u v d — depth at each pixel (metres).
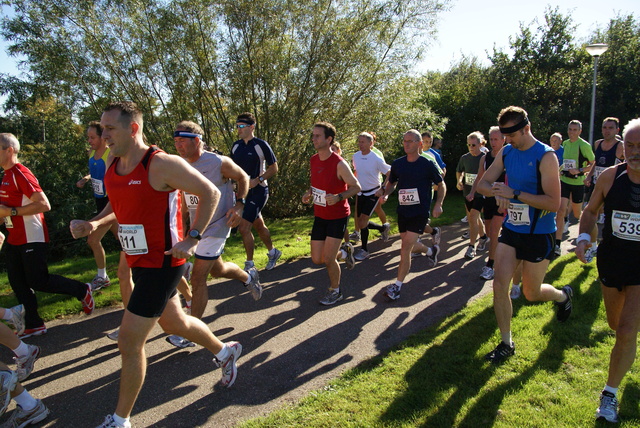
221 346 3.19
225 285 5.59
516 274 4.77
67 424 2.90
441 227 9.58
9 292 5.56
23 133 11.41
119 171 2.64
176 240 2.74
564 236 7.99
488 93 18.42
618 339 2.76
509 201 3.37
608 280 2.98
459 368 3.37
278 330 4.25
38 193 3.97
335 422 2.77
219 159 3.96
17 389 2.83
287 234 9.31
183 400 3.11
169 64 11.62
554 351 3.58
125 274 3.89
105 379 3.45
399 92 13.33
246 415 2.92
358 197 6.89
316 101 12.80
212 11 11.62
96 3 11.11
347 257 5.64
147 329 2.60
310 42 12.38
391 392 3.08
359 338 4.04
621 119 23.02
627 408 2.83
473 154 6.99
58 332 4.30
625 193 2.85
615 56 23.56
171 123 12.25
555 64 22.06
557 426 2.68
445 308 4.72
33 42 10.71
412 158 5.07
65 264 7.27
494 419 2.76
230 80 12.02
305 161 13.00
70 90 11.34
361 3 12.52
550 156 3.35
